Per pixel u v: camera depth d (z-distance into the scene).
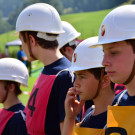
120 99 4.40
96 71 5.17
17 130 7.49
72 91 5.53
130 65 3.99
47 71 6.38
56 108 6.16
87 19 123.56
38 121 6.24
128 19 4.12
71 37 8.73
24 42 6.60
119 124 4.11
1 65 7.99
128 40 3.98
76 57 5.49
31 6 6.77
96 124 5.02
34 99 6.38
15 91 7.97
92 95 5.19
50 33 6.45
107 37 4.18
